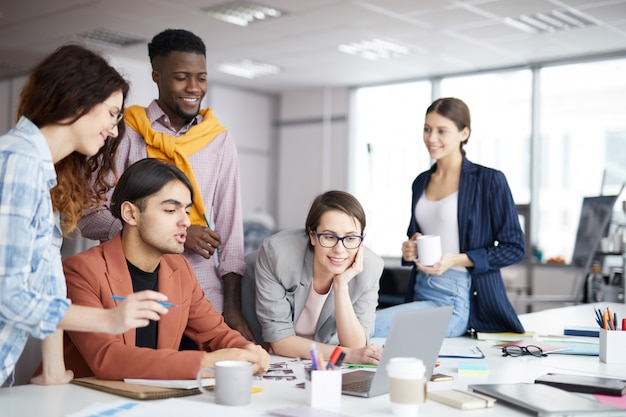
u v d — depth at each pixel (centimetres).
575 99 870
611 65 792
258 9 652
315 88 1034
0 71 913
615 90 844
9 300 134
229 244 253
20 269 136
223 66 899
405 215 949
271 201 1082
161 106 258
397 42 746
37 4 630
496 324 267
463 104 276
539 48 751
